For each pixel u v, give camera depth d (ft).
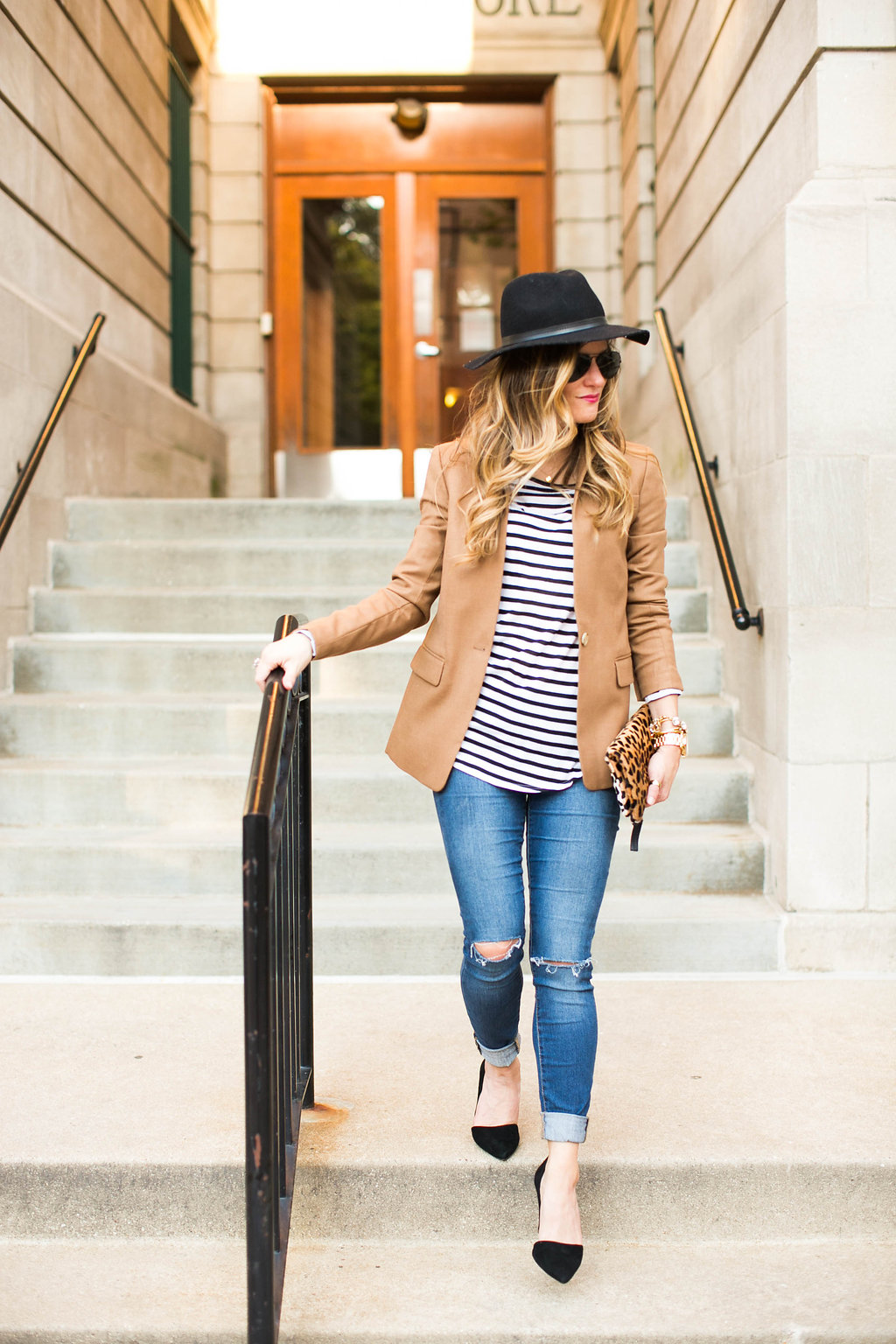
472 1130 6.67
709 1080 7.47
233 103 22.70
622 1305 5.91
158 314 19.66
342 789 10.98
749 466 10.95
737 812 10.93
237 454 22.86
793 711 9.45
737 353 11.48
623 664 5.95
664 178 16.72
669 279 16.35
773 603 9.98
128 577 14.15
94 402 15.64
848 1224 6.55
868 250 9.32
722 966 9.55
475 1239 6.59
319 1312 5.86
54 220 14.55
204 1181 6.54
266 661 5.76
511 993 6.13
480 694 5.87
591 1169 6.51
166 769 11.09
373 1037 8.23
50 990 9.15
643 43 18.62
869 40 9.39
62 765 11.35
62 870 10.26
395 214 23.48
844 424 9.37
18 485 12.44
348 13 22.58
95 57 16.11
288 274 23.52
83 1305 5.95
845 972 9.52
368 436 23.67
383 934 9.48
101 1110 7.07
